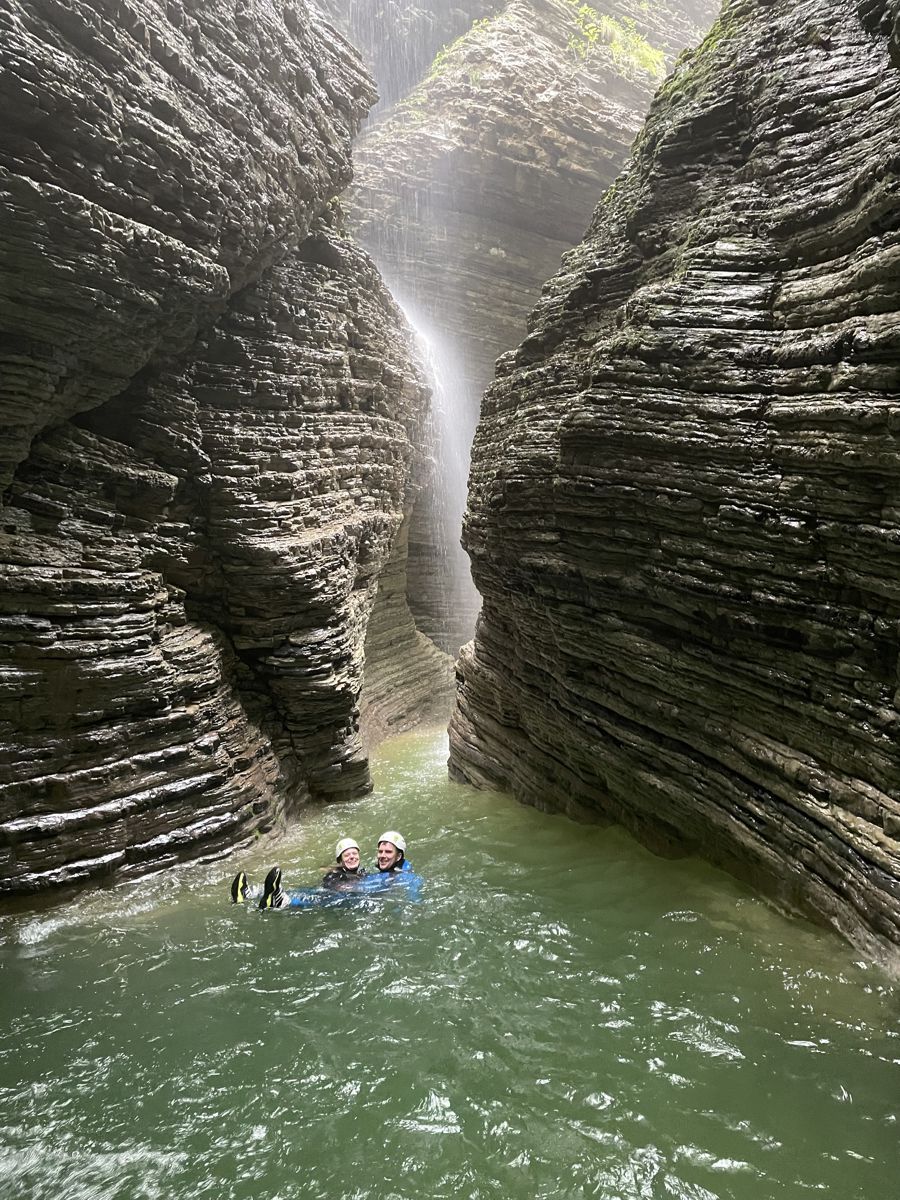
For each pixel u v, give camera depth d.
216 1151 3.79
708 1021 4.71
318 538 10.72
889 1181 3.39
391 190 27.89
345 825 10.09
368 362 13.79
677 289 7.18
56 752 7.47
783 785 6.15
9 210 6.49
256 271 10.07
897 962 4.89
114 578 8.15
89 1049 4.75
